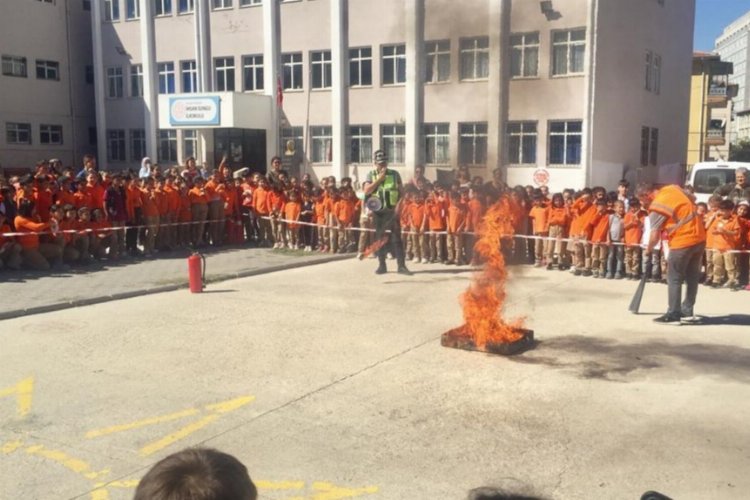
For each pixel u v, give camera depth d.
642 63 24.02
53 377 6.15
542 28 20.17
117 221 13.52
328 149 26.97
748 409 5.29
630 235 11.27
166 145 31.00
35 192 12.49
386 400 5.54
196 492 1.31
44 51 32.16
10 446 4.67
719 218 10.64
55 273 11.80
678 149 29.25
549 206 12.70
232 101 26.27
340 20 25.58
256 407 5.39
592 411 5.26
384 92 25.06
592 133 20.33
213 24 29.00
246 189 16.25
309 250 15.04
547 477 4.14
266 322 8.25
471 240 13.16
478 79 21.33
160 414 5.25
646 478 4.12
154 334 7.69
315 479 4.16
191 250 15.02
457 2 21.09
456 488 4.02
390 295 10.01
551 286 10.80
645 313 8.76
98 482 4.14
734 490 3.96
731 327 7.97
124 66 31.59
